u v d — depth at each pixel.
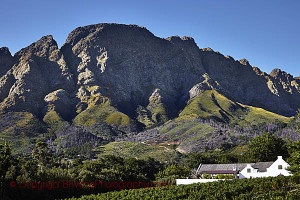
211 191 44.94
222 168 85.12
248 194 40.56
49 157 105.94
